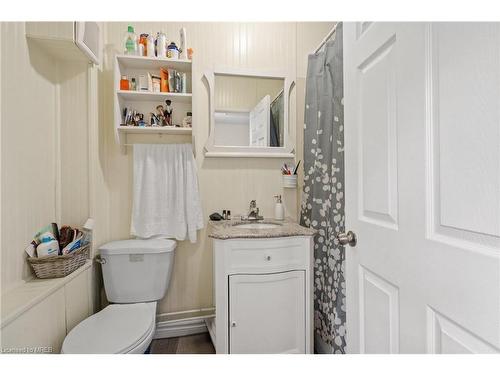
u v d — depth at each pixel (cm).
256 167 188
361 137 80
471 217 45
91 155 141
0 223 96
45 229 120
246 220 174
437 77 52
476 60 45
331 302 140
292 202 194
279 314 138
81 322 120
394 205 65
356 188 83
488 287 42
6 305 89
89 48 130
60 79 138
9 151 100
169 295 175
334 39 144
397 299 64
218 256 132
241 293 134
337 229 136
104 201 160
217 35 181
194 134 161
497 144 41
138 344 106
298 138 195
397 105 64
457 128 48
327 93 151
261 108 185
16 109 104
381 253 70
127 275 149
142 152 164
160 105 170
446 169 51
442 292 51
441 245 51
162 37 157
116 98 152
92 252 142
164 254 153
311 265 142
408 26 59
